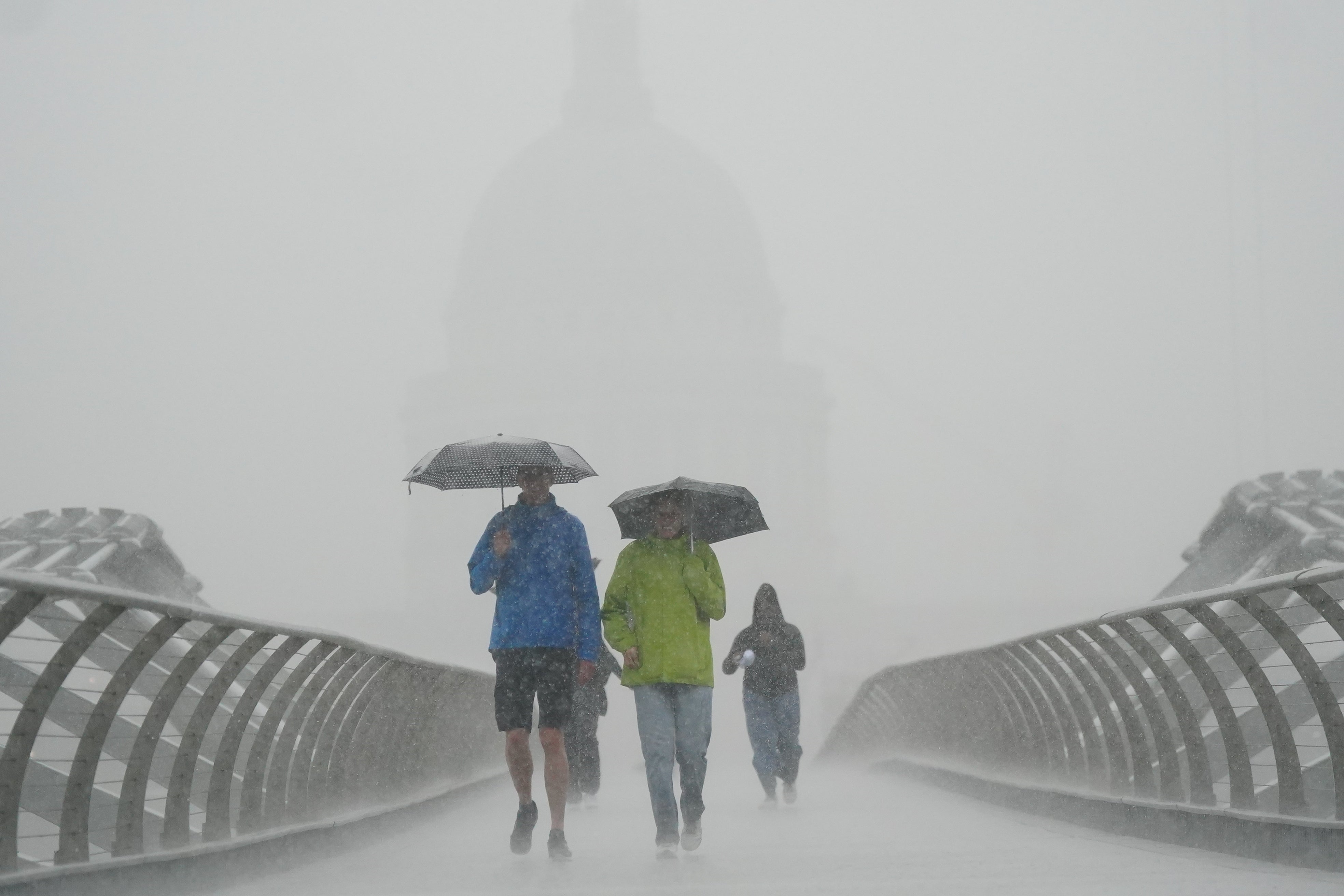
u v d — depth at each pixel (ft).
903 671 94.79
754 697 68.59
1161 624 42.86
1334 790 55.57
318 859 44.60
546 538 41.24
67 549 74.33
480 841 52.26
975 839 48.34
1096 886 33.06
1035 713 64.13
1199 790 44.06
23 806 50.31
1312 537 74.18
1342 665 61.93
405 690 59.72
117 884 33.12
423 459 43.29
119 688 34.04
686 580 42.42
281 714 43.65
